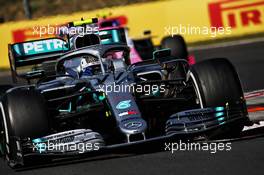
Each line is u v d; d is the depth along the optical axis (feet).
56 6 381.19
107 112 84.84
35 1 391.65
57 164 79.71
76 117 88.79
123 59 98.84
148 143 77.10
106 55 97.86
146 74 94.73
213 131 83.05
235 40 253.65
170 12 266.77
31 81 116.67
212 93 82.17
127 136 78.02
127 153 81.46
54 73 110.73
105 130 89.20
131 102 82.99
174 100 89.20
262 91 131.23
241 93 82.84
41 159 80.53
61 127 92.38
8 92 82.69
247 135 84.94
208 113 80.74
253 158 69.72
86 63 96.32
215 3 260.42
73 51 98.43
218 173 65.00
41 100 81.61
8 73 253.03
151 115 91.04
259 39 245.65
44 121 80.28
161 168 70.03
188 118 80.23
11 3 392.68
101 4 375.45
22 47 117.91
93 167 75.00
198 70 84.84
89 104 91.30
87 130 79.20
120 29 134.31
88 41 100.17
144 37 202.80
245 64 186.09
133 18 268.82
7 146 82.74
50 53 118.42
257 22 256.52
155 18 268.41
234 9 258.16
